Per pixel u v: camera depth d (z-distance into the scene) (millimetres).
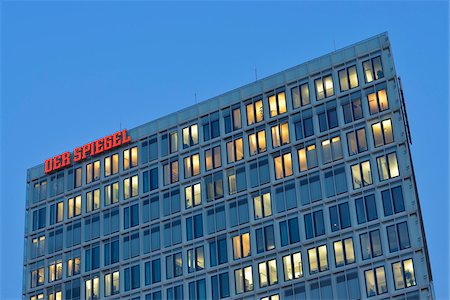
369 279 102875
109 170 127938
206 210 116875
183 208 118938
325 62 115875
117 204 124875
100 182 127938
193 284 114000
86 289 122438
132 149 127125
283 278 108125
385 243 103438
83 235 126250
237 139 118312
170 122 125188
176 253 117000
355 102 111625
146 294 117125
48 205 132125
